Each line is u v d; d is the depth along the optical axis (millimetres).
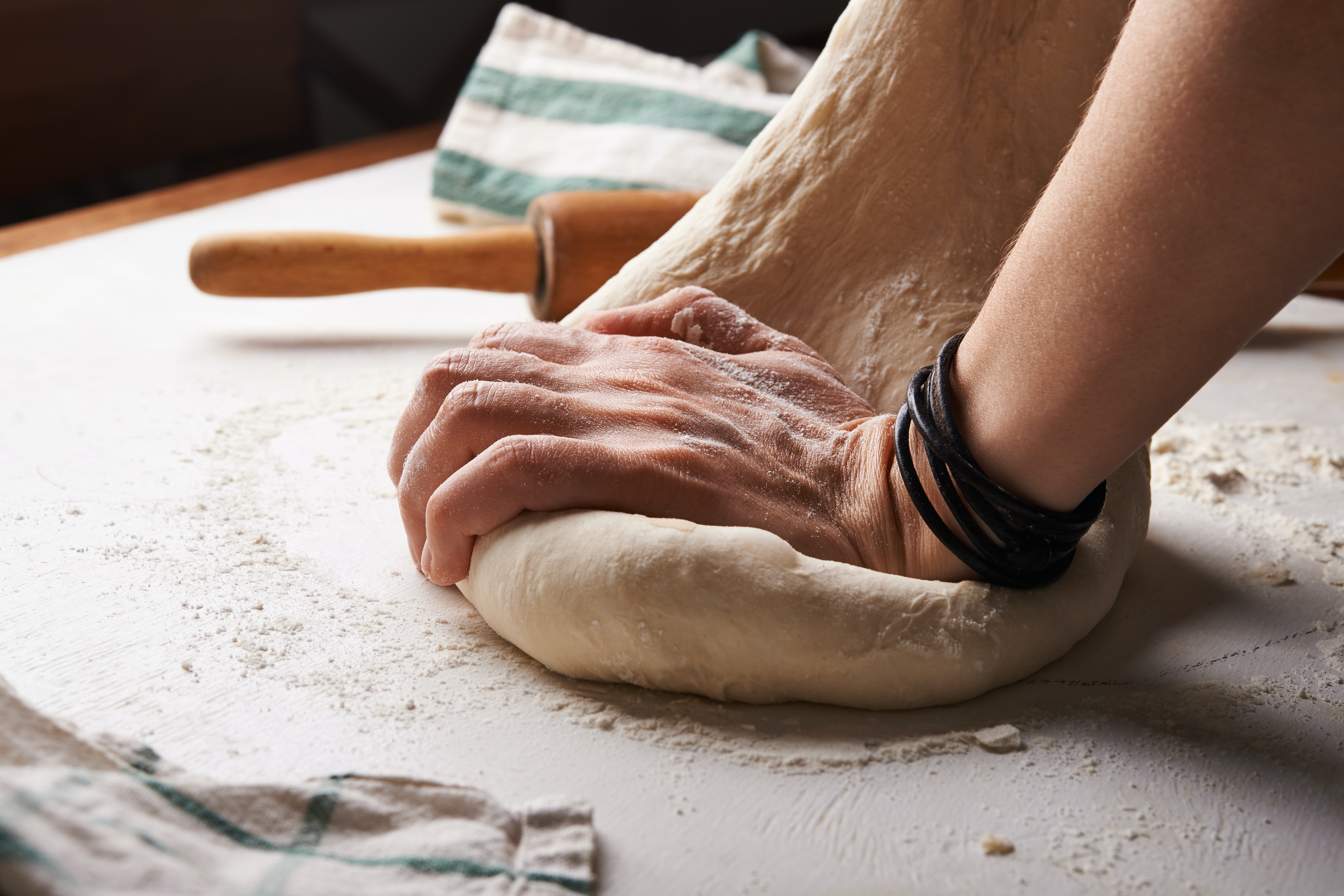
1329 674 830
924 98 1064
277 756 684
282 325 1619
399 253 1562
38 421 1217
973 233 1054
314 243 1528
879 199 1071
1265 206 510
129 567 913
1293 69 472
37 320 1575
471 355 856
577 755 701
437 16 4199
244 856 515
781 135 1118
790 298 1086
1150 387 607
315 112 3924
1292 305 1849
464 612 878
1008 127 1062
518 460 765
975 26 1057
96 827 467
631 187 2023
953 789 683
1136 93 534
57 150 3113
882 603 736
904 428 785
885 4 1078
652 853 617
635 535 734
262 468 1127
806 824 646
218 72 3541
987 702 779
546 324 943
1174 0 512
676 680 754
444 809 582
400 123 4238
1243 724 762
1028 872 613
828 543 791
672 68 2273
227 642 810
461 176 2109
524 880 547
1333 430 1325
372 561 954
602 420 808
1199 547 1044
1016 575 771
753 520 781
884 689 744
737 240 1103
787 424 868
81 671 761
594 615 733
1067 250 596
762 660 730
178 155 3486
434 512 796
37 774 495
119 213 2158
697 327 991
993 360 692
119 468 1105
